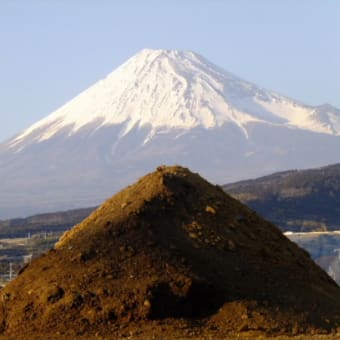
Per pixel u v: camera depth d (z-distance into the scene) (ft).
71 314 110.32
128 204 126.31
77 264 115.96
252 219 132.36
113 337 106.63
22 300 113.60
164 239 119.55
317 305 115.65
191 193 129.80
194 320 110.32
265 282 117.70
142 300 110.01
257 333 106.73
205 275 114.32
